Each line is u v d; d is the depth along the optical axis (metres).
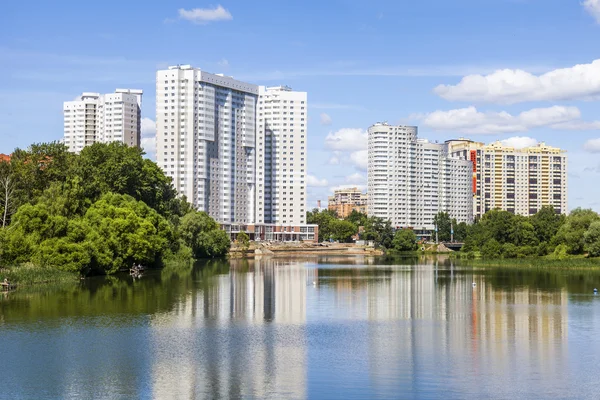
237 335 101.81
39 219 176.00
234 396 70.44
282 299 149.62
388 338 100.69
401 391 72.31
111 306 129.62
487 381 76.25
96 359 84.94
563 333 105.75
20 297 140.75
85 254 178.88
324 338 100.19
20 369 80.06
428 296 158.50
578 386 74.44
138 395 70.69
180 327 107.94
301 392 71.88
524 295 161.12
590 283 194.62
